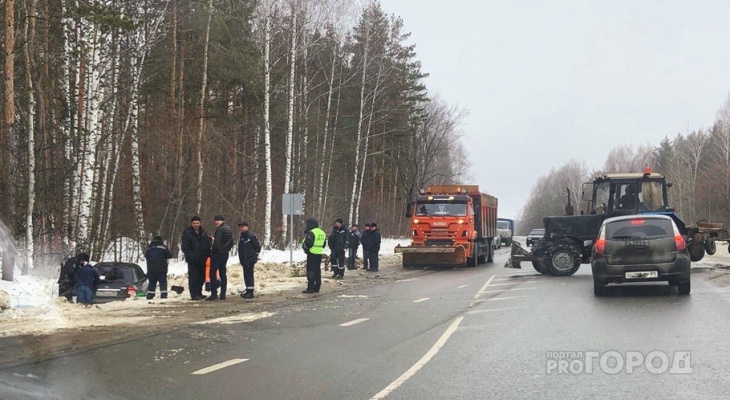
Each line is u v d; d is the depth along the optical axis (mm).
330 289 19781
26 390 7324
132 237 31438
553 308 14008
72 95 23609
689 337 10273
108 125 26125
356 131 49781
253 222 37125
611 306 13977
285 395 7367
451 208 29828
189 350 9922
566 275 22672
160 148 33438
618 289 17359
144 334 11305
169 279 21219
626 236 15625
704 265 25953
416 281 22703
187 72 33375
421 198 30250
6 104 19016
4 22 20438
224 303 16094
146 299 17125
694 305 13734
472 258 30781
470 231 29719
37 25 23625
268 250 32312
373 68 45375
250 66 32781
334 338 10953
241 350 9930
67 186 24750
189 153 33781
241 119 37125
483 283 21188
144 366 8789
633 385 7637
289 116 35156
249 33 33469
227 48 33469
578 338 10461
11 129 19094
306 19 35438
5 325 12273
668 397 7117
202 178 32062
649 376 8023
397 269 29859
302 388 7660
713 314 12461
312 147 46531
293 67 34969
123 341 10633
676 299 14820
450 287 20031
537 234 56250
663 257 15391
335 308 15008
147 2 26203
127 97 28391
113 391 7477
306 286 20766
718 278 19828
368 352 9758
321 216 43906
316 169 45625
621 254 15516
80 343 10453
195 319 13203
